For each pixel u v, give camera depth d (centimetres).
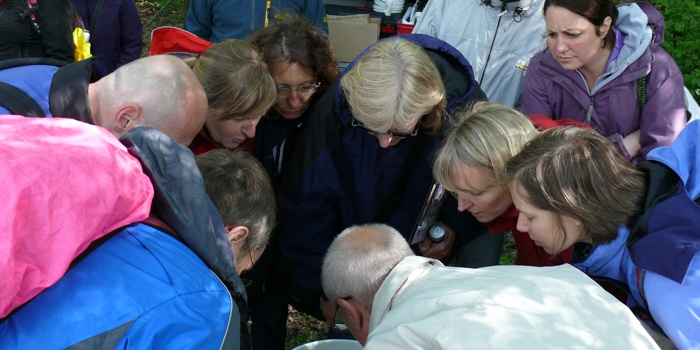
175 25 766
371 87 220
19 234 116
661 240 162
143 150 150
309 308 295
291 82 254
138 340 131
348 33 479
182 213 149
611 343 140
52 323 128
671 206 165
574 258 190
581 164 169
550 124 242
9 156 122
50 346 127
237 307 154
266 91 230
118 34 447
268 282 305
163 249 145
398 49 227
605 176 169
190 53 273
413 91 220
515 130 210
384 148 245
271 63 250
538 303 147
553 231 176
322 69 261
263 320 311
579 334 140
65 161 126
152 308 134
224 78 222
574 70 288
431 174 255
